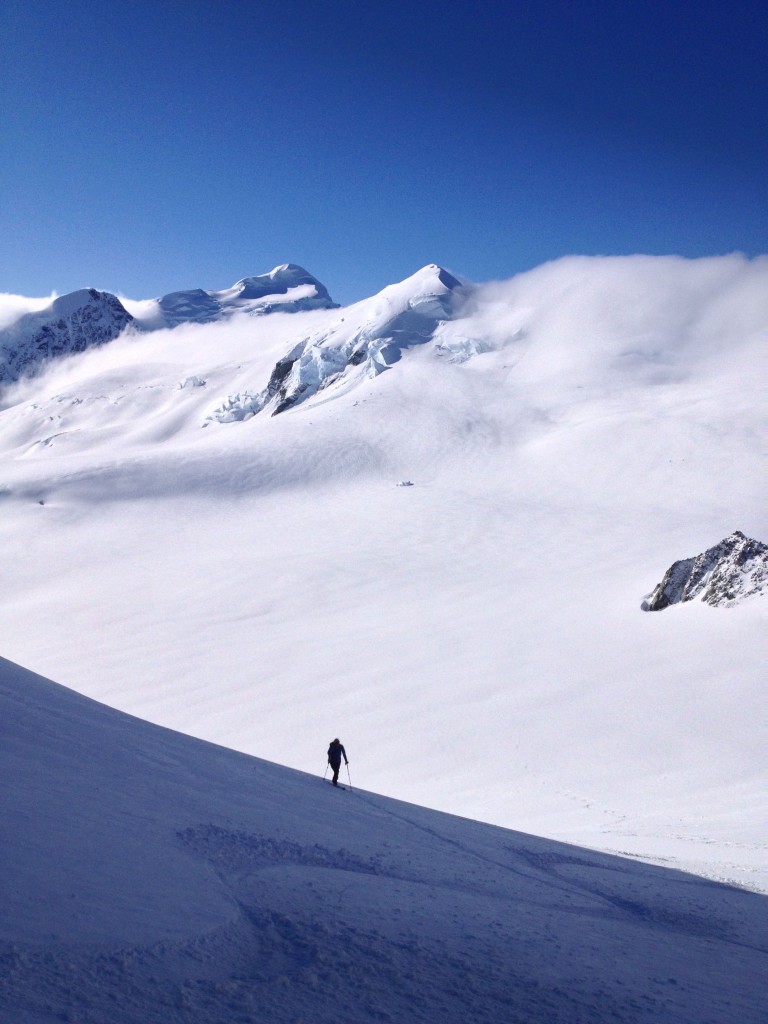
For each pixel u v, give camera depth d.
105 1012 5.77
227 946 7.48
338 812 15.29
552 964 8.30
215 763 16.48
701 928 11.08
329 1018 6.38
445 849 14.09
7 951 6.25
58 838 8.88
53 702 16.61
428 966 7.74
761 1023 7.41
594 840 21.25
